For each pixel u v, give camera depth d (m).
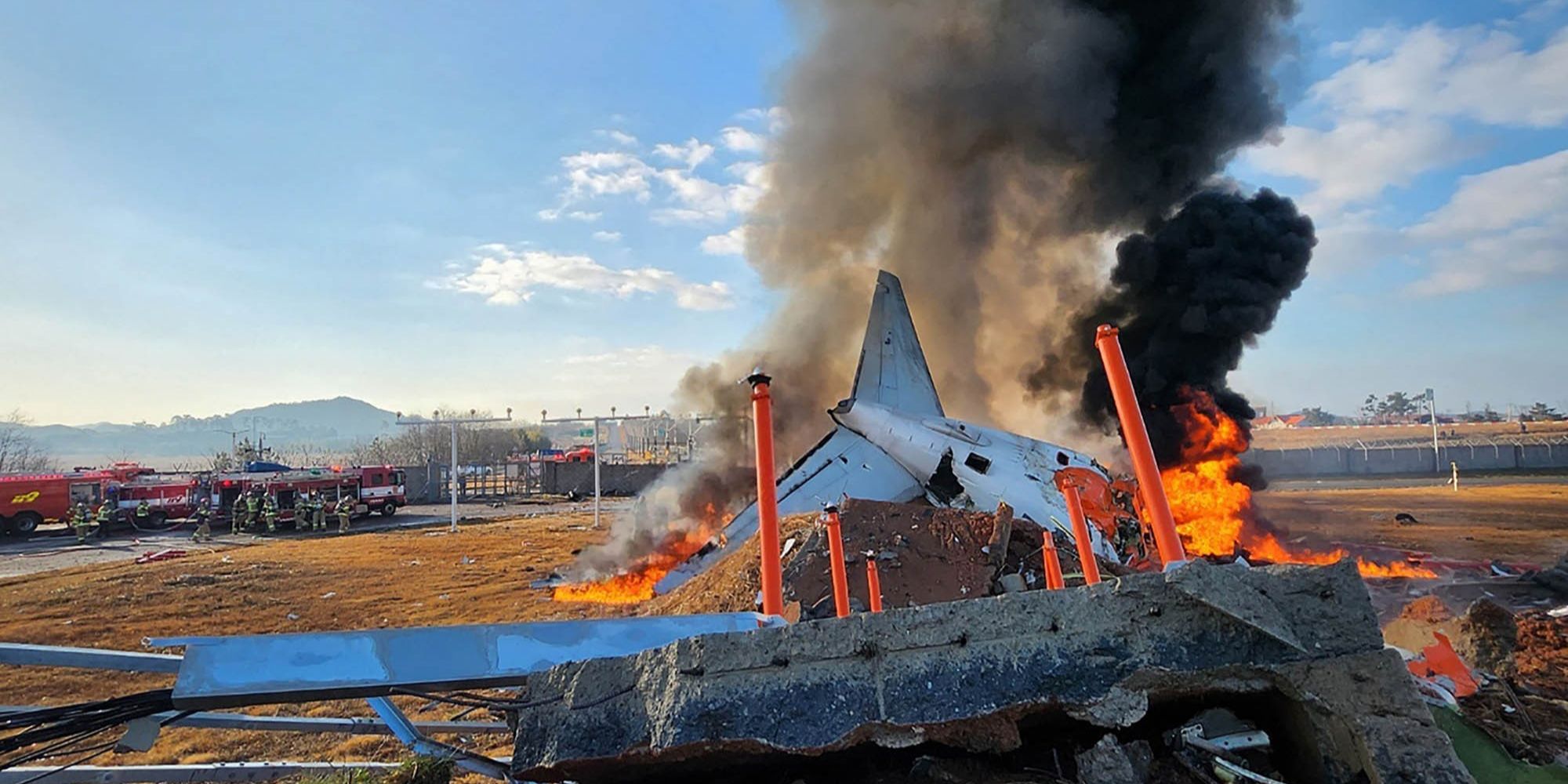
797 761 3.10
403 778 4.17
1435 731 2.70
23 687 9.72
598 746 2.80
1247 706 3.22
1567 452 44.19
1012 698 2.79
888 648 2.87
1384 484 38.19
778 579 3.88
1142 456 3.51
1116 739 3.02
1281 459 46.62
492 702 3.04
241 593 16.53
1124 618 2.92
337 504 36.19
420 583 17.59
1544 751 3.89
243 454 66.38
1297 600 2.97
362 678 2.98
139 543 29.27
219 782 4.54
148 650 12.06
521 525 32.06
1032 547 10.05
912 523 10.00
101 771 4.33
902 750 3.17
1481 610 5.48
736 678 2.80
